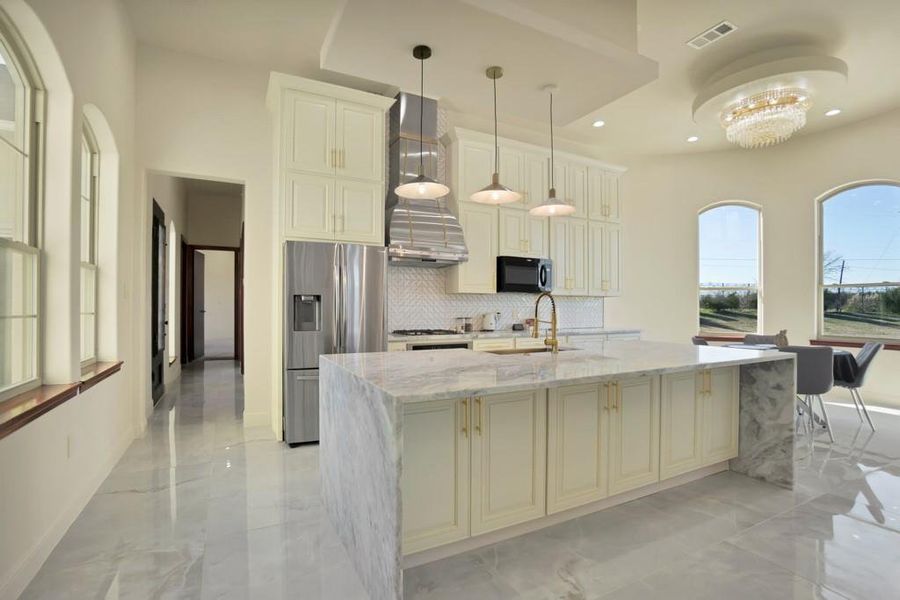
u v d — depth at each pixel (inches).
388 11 91.1
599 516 94.1
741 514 95.0
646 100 187.3
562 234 216.2
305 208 148.4
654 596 68.2
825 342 215.0
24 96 85.2
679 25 135.9
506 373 77.5
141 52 151.9
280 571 74.7
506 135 218.5
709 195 247.0
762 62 149.9
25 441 70.1
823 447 139.3
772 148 233.1
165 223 225.1
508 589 70.0
